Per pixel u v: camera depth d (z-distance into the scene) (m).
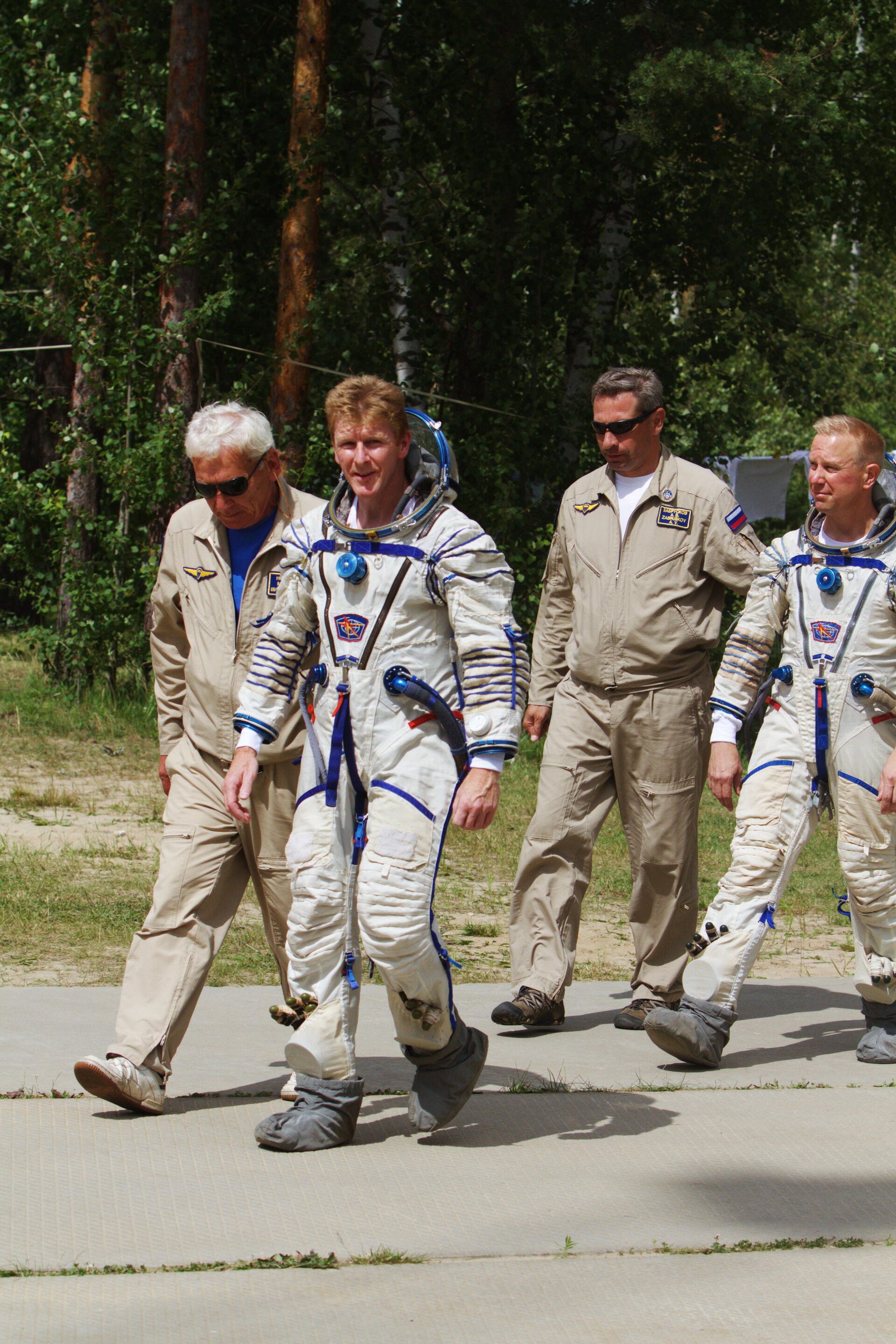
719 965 6.54
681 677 7.34
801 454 28.88
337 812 5.09
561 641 7.94
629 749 7.35
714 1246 4.43
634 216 23.08
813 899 11.64
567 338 23.27
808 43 23.14
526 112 23.47
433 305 22.95
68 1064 6.18
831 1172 5.14
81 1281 4.04
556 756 7.52
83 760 16.23
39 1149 5.10
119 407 19.42
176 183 19.52
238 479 5.50
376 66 21.70
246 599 5.66
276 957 5.85
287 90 22.69
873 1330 3.84
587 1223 4.60
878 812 6.48
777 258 25.41
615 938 10.23
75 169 20.19
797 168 23.08
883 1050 6.79
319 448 18.89
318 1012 5.21
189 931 5.65
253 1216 4.57
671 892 7.42
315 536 5.24
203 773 5.75
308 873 5.13
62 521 20.09
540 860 7.46
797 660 6.58
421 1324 3.82
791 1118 5.80
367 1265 4.23
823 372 27.52
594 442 22.47
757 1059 6.84
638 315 25.31
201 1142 5.26
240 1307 3.89
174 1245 4.32
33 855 11.43
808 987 8.61
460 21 21.45
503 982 8.57
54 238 19.33
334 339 21.36
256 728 5.36
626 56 21.23
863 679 6.40
